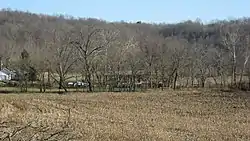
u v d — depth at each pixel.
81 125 23.62
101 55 64.38
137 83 63.75
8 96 43.75
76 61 63.22
